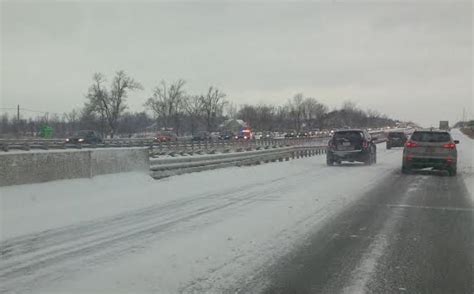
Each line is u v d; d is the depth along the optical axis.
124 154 16.02
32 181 12.59
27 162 12.48
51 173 13.16
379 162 29.30
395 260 7.37
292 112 133.75
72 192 13.02
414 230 9.47
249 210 11.46
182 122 104.44
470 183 17.69
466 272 6.78
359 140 26.03
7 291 5.94
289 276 6.57
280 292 5.96
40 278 6.43
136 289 6.00
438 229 9.57
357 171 22.42
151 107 98.00
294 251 7.82
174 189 15.01
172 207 11.86
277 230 9.31
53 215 10.59
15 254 7.58
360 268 6.95
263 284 6.24
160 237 8.69
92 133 53.53
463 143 63.47
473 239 8.74
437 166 20.73
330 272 6.75
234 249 7.88
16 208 10.98
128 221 10.12
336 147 26.16
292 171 22.09
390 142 51.97
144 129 118.75
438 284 6.27
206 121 106.12
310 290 6.04
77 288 6.03
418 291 6.00
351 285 6.22
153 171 17.34
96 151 14.80
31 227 9.45
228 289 6.04
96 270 6.75
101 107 86.19
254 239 8.56
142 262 7.11
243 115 126.62
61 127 105.69
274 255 7.58
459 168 24.72
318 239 8.66
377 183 17.55
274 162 28.64
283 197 13.59
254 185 16.48
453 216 10.98
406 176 20.34
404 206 12.31
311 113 136.25
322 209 11.68
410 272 6.77
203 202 12.66
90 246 8.06
